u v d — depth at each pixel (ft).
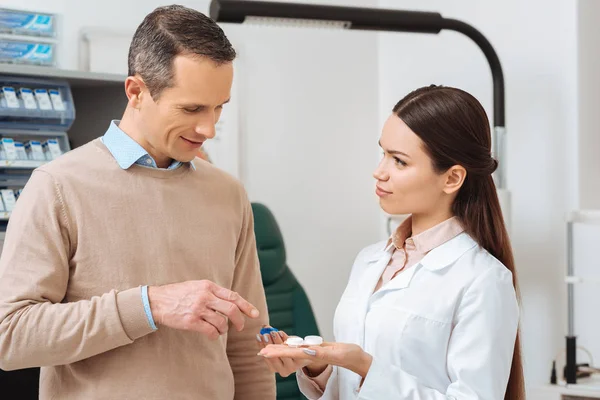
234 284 5.16
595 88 9.95
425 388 4.75
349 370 5.09
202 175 4.92
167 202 4.65
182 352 4.57
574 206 9.89
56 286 4.35
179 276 4.60
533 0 10.32
